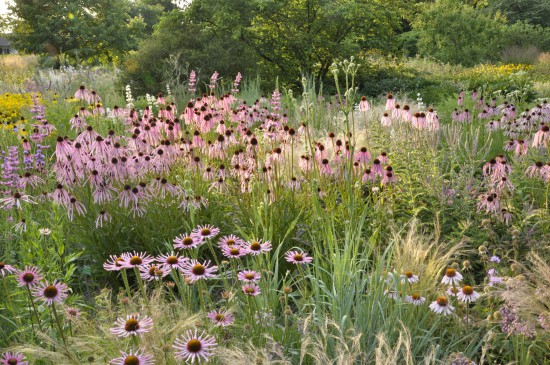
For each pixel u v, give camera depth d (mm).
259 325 3000
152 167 4785
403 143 5828
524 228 4203
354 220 4551
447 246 4250
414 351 3045
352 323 3262
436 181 4906
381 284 3332
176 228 4590
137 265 2875
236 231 4656
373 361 2924
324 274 3910
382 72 19297
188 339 2348
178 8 17203
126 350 2502
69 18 33250
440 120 9250
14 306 3240
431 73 21469
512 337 3061
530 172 4824
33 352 2480
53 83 14594
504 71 20844
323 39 17453
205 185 5016
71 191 4578
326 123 8953
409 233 3766
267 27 18078
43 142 7488
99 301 3350
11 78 17688
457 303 3250
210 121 5500
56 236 3682
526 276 3572
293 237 4480
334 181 5227
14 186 5090
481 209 4559
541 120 6883
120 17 35156
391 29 19375
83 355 2863
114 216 4559
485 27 26391
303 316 3357
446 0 26172
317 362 2656
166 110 5953
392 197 4910
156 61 15188
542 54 25656
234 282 3920
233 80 15648
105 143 4555
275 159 4895
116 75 16469
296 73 17922
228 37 16688
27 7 33031
